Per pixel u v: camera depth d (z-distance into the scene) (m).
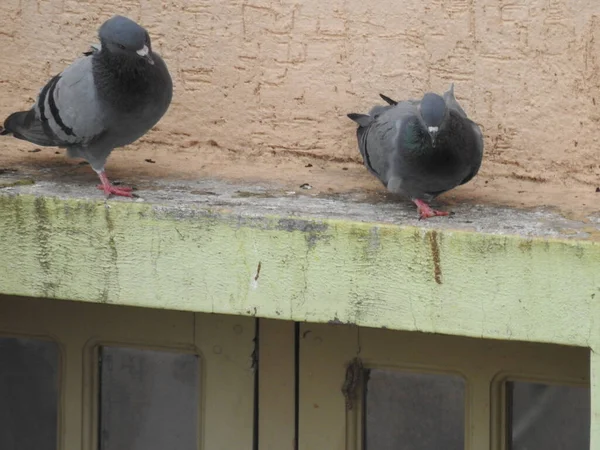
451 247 7.27
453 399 8.78
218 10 8.98
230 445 9.28
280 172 8.91
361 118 8.41
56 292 8.08
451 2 8.48
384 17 8.65
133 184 8.47
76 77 8.11
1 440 9.95
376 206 7.95
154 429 9.52
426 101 7.49
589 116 8.35
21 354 9.72
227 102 9.13
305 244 7.54
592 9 8.17
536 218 7.65
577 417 8.53
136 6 9.14
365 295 7.51
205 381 9.25
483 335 7.34
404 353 8.75
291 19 8.84
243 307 7.75
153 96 8.13
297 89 8.95
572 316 7.12
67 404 9.56
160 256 7.83
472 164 7.70
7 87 9.54
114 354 9.49
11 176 8.62
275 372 9.07
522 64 8.43
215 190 8.33
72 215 7.93
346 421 8.99
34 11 9.36
